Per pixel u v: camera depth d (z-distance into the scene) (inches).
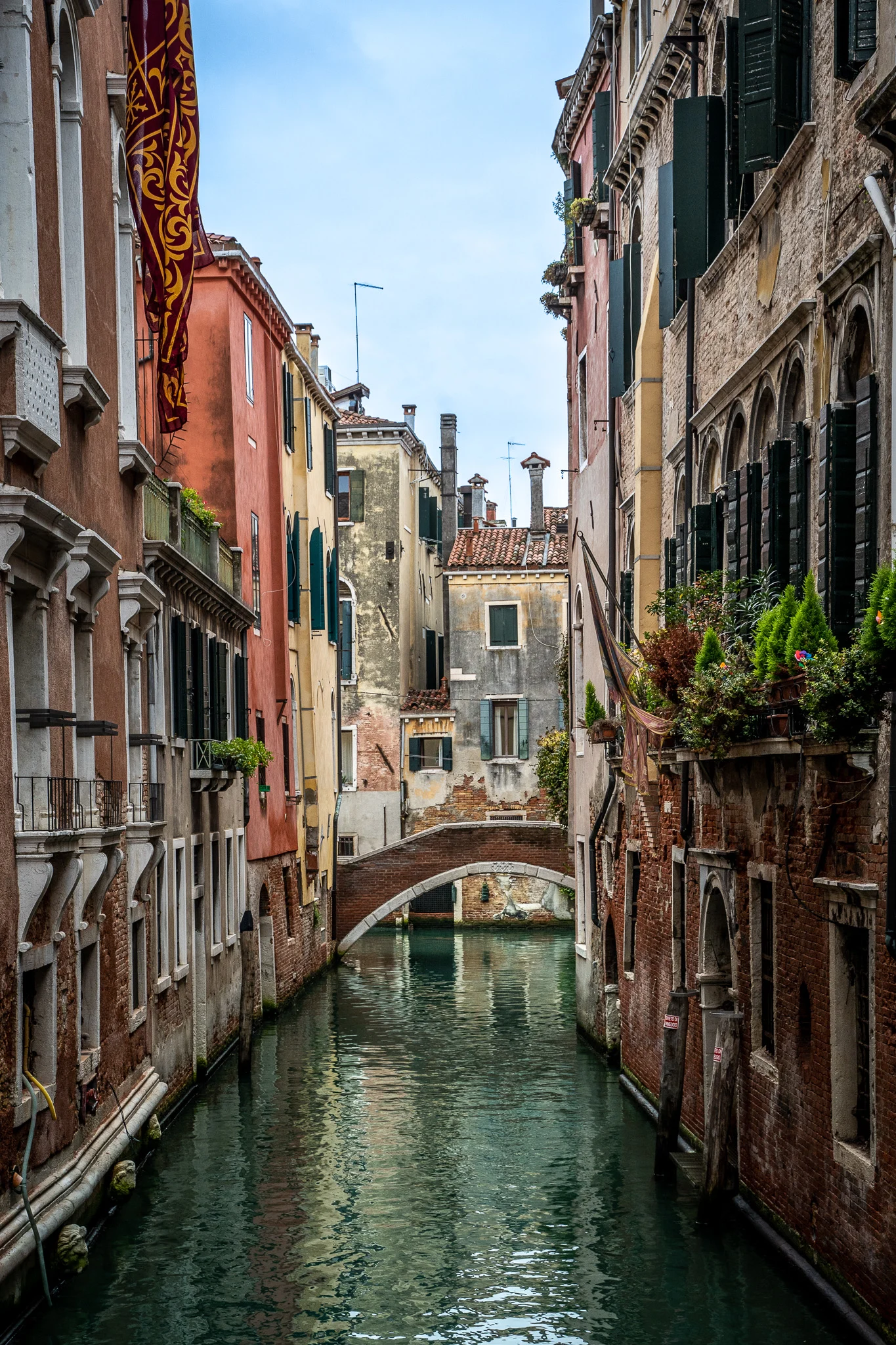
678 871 673.0
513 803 1764.3
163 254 644.7
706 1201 539.8
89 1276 498.9
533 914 1793.8
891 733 374.3
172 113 634.8
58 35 505.0
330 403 1445.6
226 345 1005.8
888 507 398.3
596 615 713.6
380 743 1775.3
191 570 780.6
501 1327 453.1
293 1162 655.8
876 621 362.3
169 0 626.8
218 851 918.4
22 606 479.2
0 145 454.9
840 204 442.6
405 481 1827.0
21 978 446.9
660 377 749.9
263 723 1099.3
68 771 517.0
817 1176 448.5
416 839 1417.3
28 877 443.5
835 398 449.1
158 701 727.1
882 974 389.1
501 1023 1064.2
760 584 516.7
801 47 488.4
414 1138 701.3
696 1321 448.1
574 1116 746.2
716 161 607.2
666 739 619.2
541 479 1835.6
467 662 1776.6
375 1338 447.2
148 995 682.8
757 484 535.8
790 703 439.8
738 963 549.0
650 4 765.3
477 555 1787.6
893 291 390.0
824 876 438.9
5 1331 418.0
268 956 1103.0
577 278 999.6
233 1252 526.9
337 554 1507.1
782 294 509.7
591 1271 498.0
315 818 1309.1
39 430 448.1
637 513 756.6
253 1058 930.1
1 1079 426.0
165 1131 715.4
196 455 1006.4
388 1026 1058.1
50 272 488.4
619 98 854.5
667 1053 611.8
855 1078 427.2
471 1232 546.9
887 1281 384.8
